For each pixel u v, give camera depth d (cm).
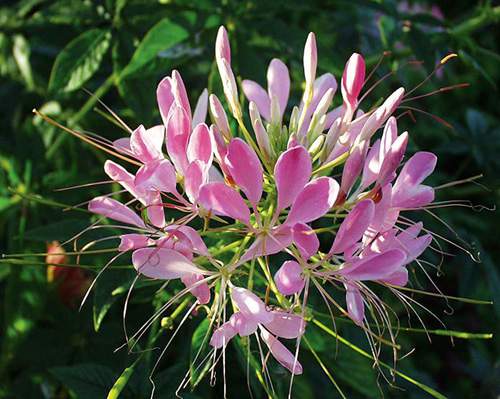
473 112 46
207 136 23
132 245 24
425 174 25
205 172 23
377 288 31
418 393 41
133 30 35
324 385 43
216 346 23
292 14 46
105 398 29
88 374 30
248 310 23
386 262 22
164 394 29
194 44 33
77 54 34
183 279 24
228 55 26
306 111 27
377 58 42
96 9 36
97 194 37
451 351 58
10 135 42
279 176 22
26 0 40
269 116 29
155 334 28
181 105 24
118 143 27
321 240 32
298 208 22
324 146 25
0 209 36
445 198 50
